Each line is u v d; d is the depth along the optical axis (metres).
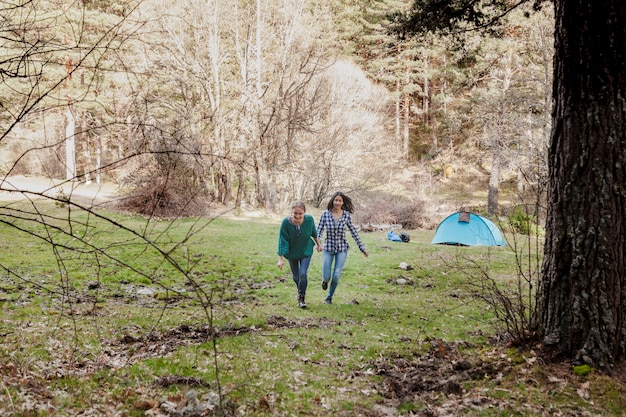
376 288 10.89
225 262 12.64
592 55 4.30
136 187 20.44
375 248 16.80
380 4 42.06
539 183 5.30
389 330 6.78
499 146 27.81
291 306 8.41
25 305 7.20
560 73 4.57
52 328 5.84
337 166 32.34
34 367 4.41
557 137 4.59
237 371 4.66
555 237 4.55
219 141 27.33
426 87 47.75
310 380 4.60
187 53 27.86
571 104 4.45
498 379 4.39
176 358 4.95
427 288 10.94
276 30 31.61
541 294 4.77
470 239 18.33
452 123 39.41
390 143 41.69
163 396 3.98
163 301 8.43
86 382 4.19
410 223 28.91
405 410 3.99
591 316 4.30
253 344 5.69
